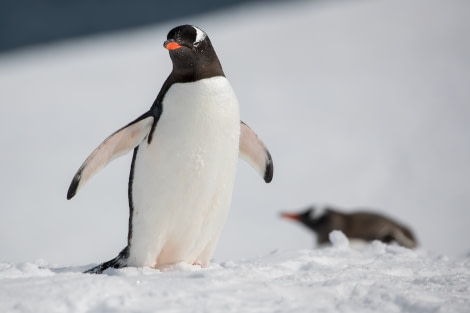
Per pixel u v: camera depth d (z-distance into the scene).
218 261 13.08
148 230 11.45
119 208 35.78
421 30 72.81
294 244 29.41
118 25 176.00
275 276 10.48
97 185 40.16
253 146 12.92
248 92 61.19
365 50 70.50
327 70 65.88
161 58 80.50
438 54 64.12
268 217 33.75
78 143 50.56
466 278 10.41
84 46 102.25
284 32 83.06
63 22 173.50
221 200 11.55
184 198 11.26
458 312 8.32
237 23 94.94
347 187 38.47
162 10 176.62
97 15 174.75
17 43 170.62
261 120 53.25
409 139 45.94
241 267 11.39
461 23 72.56
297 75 65.38
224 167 11.39
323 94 58.62
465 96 53.31
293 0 113.50
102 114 58.66
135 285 9.02
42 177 42.59
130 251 11.77
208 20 105.56
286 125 51.53
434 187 37.59
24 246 30.47
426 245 29.50
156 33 107.06
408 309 8.53
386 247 13.95
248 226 32.34
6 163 46.34
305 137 48.38
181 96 11.18
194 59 11.21
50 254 29.08
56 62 86.62
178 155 11.15
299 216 26.55
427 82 57.59
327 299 8.90
